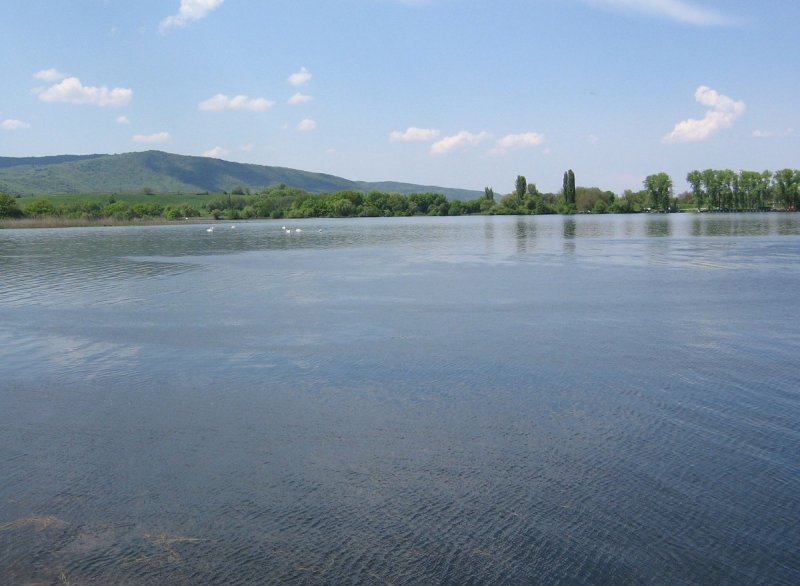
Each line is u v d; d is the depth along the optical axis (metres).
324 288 36.97
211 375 18.66
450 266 49.28
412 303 31.14
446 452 12.93
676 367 18.73
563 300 31.48
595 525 10.12
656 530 9.95
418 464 12.41
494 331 24.20
